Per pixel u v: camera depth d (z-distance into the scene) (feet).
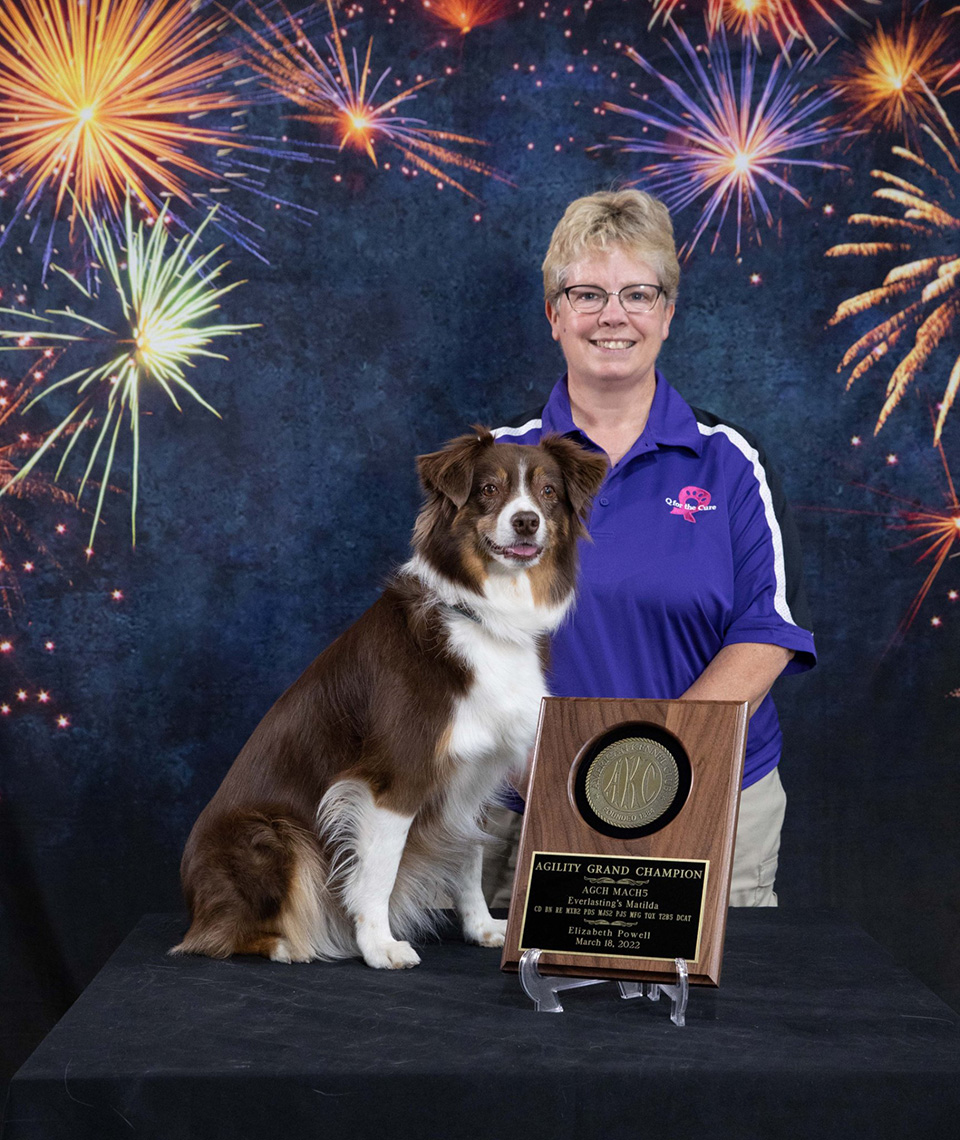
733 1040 5.40
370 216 12.16
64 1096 4.93
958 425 12.11
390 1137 4.95
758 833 9.34
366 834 7.38
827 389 12.17
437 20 12.01
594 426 9.66
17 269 11.89
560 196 12.17
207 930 7.36
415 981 6.59
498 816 9.45
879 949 7.11
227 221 12.08
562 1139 4.95
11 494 11.98
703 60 12.00
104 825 12.21
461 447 8.14
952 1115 4.95
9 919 12.08
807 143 12.02
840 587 12.23
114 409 12.07
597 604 8.86
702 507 9.02
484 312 12.30
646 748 6.16
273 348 12.20
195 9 11.89
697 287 12.16
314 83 12.01
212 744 12.33
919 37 11.87
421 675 7.59
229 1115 4.95
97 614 12.15
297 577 12.38
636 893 5.89
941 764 12.25
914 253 12.04
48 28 11.76
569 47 12.04
